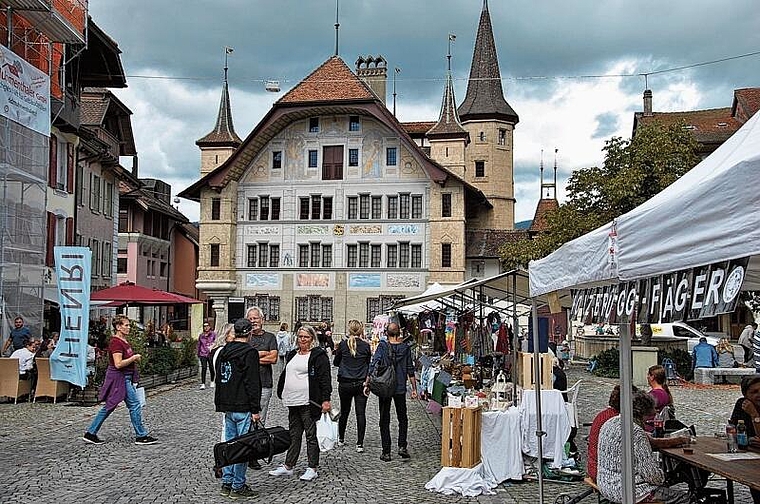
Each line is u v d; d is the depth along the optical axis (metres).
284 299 59.00
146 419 17.84
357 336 14.27
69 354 19.48
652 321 5.39
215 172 58.81
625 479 7.07
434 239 57.16
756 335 20.14
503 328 18.78
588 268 6.50
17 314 25.41
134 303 32.00
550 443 11.65
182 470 11.78
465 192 59.22
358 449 13.91
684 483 10.53
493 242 63.69
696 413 19.91
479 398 11.99
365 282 58.09
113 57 36.06
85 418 17.69
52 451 13.37
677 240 4.66
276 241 59.41
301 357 11.55
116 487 10.58
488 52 73.69
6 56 22.81
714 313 4.28
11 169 24.53
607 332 38.97
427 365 22.97
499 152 72.19
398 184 58.06
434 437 15.70
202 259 59.41
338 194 58.72
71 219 35.38
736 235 3.98
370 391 13.59
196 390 25.38
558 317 38.12
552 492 10.77
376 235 58.09
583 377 30.84
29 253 26.66
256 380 10.32
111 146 43.69
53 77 31.41
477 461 11.01
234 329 10.43
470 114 72.38
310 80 59.12
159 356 27.69
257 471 11.99
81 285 19.42
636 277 5.34
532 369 11.91
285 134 59.81
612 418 8.30
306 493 10.48
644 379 28.45
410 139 57.03
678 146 33.34
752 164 3.86
